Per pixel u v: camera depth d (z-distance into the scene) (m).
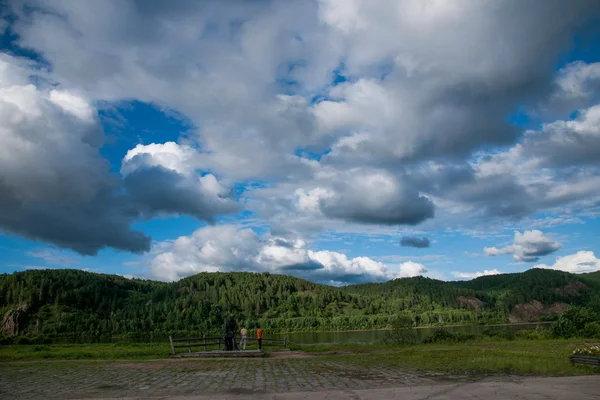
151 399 10.80
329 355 29.31
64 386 13.98
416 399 10.01
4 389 13.52
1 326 183.50
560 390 10.87
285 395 11.01
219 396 11.16
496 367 16.47
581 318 42.09
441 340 41.19
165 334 173.50
